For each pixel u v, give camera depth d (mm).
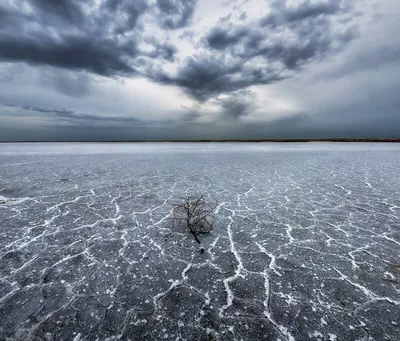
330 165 12695
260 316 2238
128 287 2693
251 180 8828
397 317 2193
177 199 6281
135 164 13703
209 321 2188
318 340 1970
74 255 3404
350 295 2510
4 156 18922
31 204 5824
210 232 4199
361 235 3988
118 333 2057
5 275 2898
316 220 4707
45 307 2363
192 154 21219
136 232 4211
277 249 3559
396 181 8305
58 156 19031
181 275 2928
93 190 7270
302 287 2660
